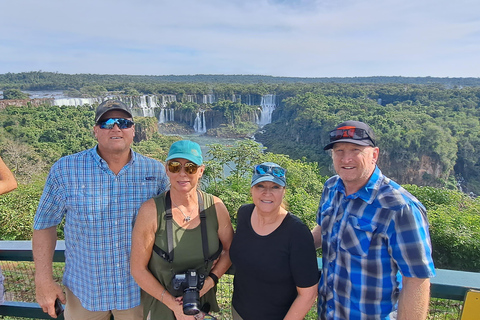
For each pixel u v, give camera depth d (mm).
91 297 2621
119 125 2453
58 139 74812
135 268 2451
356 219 2193
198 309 2236
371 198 2166
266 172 2268
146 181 2672
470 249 12922
